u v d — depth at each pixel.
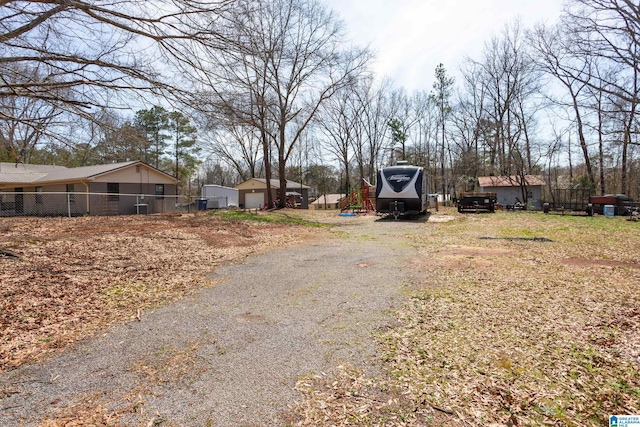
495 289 5.34
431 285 5.58
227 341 3.54
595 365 3.05
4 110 4.96
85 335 3.69
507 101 28.84
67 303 4.56
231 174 59.38
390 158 42.56
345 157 38.81
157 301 4.82
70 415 2.38
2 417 2.35
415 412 2.42
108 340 3.57
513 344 3.47
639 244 9.44
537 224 14.81
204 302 4.79
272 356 3.22
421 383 2.78
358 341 3.54
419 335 3.68
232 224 13.95
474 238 10.84
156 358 3.19
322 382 2.79
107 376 2.89
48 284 5.17
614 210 19.59
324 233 12.58
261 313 4.36
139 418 2.35
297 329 3.85
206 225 13.13
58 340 3.55
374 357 3.20
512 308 4.50
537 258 7.70
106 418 2.34
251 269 6.80
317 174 53.94
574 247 9.08
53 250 7.27
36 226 10.97
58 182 19.88
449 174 43.84
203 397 2.59
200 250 8.73
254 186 33.31
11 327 3.75
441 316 4.23
